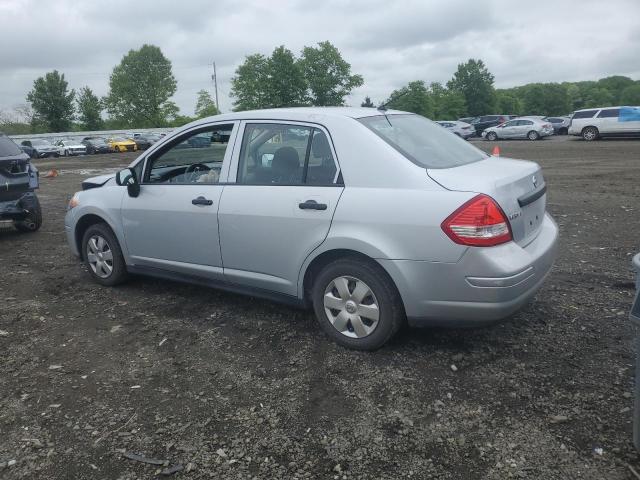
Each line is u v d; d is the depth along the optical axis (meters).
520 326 4.33
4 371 3.95
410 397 3.41
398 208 3.64
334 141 4.02
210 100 94.62
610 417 3.11
